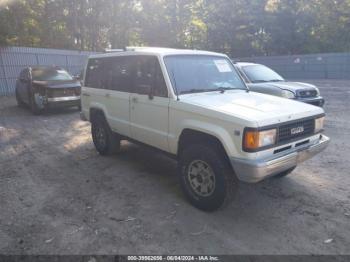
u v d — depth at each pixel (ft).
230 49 113.09
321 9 98.89
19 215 12.98
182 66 15.23
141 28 107.65
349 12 95.20
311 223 12.12
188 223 12.22
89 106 20.61
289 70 91.91
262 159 11.27
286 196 14.39
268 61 95.30
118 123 17.92
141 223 12.25
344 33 97.76
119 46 100.58
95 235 11.48
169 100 14.06
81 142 24.34
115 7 94.02
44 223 12.34
